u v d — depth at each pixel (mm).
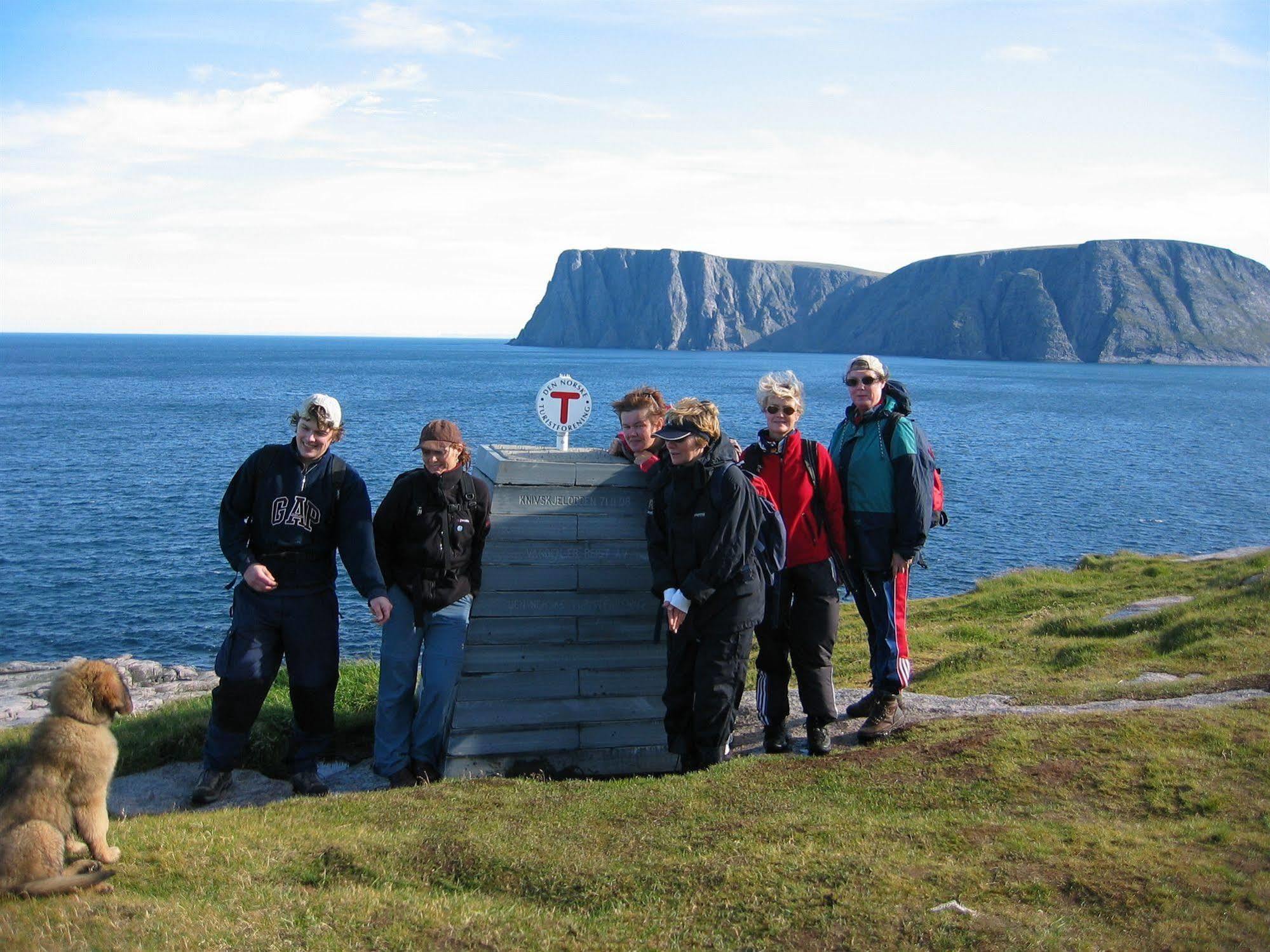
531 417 76062
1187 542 36062
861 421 7172
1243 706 6559
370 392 108938
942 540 34969
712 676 6379
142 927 4152
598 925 4227
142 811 6508
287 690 9250
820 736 6715
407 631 6938
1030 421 89250
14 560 29734
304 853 5094
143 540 32594
